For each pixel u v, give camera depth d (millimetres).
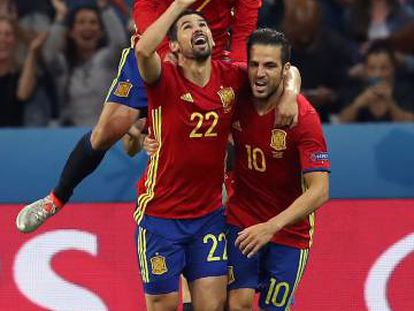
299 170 19984
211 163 19547
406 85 29312
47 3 29438
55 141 24156
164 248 19750
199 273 19844
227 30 20859
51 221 24031
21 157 24062
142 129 21797
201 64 19156
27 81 29094
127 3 29719
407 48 29656
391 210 24109
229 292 20453
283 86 19516
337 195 24125
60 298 23922
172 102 19188
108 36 29312
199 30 18984
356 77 29344
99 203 24094
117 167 24125
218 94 19328
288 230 20469
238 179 20266
